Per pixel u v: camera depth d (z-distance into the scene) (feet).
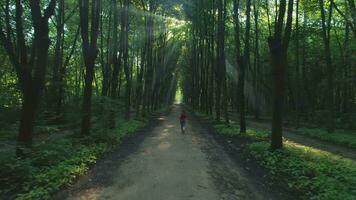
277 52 41.81
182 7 119.65
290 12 41.50
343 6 87.35
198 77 168.76
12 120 45.93
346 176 27.20
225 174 30.78
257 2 108.68
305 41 112.88
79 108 58.39
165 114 157.07
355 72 101.09
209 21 105.70
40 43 32.81
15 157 28.30
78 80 125.59
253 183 27.66
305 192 24.82
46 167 28.30
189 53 192.54
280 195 24.41
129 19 91.91
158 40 139.64
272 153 38.37
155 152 42.86
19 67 32.07
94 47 51.39
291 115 130.11
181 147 47.98
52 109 65.98
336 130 79.25
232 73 156.87
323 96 132.98
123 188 25.34
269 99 157.79
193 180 28.14
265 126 93.09
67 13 97.71
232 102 203.92
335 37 104.42
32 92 32.37
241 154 42.63
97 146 43.37
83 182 26.71
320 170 29.50
